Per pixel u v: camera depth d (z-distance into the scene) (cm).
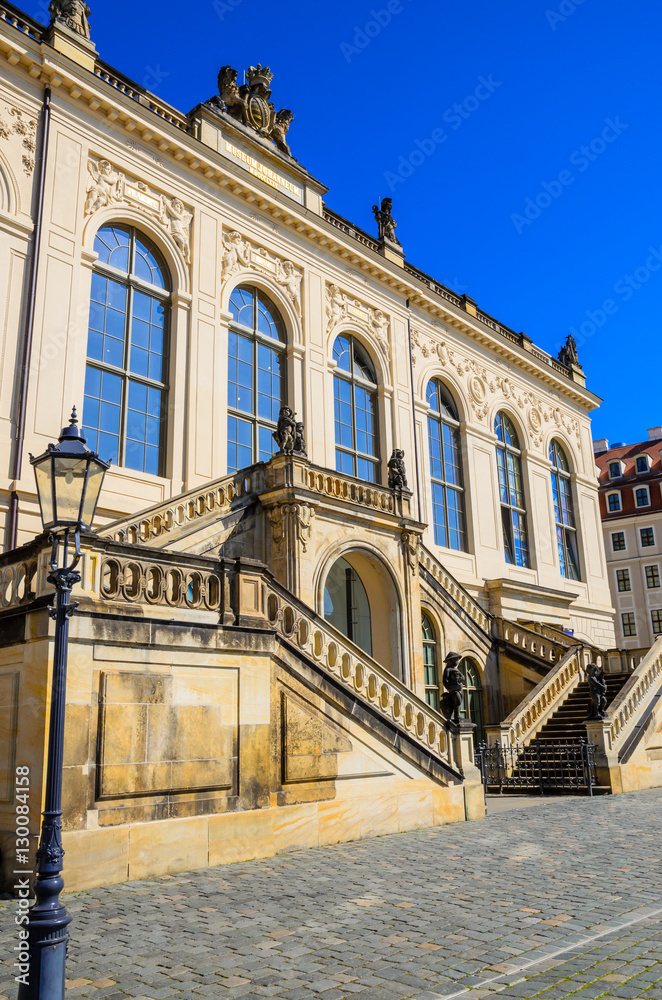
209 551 1773
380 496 2180
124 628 1020
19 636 991
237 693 1148
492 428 3531
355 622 2312
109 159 2169
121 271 2162
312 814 1213
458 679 1606
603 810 1598
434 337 3303
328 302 2800
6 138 1950
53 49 2031
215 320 2350
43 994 507
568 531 3994
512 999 548
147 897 870
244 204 2545
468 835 1292
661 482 6322
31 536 1786
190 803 1059
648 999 532
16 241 1914
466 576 3130
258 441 2448
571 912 779
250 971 623
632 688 2180
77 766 936
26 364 1852
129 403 2108
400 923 751
